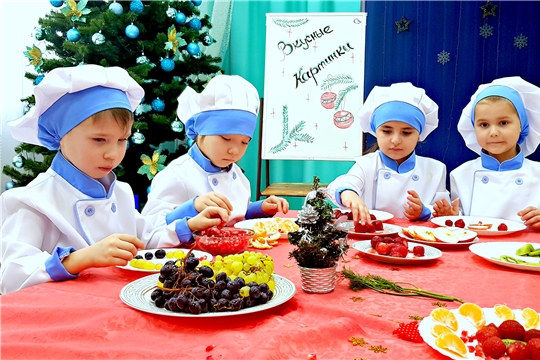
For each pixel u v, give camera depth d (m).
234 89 1.90
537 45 3.62
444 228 1.61
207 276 0.89
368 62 3.85
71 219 1.36
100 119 1.28
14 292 0.97
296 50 3.67
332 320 0.83
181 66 3.56
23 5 3.95
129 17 3.25
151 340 0.76
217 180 2.01
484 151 2.40
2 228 1.25
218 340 0.75
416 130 2.45
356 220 1.72
